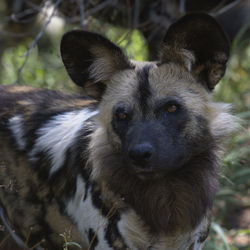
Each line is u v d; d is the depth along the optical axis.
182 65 6.45
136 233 6.29
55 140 6.90
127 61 6.58
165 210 6.29
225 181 8.78
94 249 6.47
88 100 7.36
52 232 6.98
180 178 6.33
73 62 6.66
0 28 12.52
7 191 7.11
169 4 11.17
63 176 6.72
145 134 6.00
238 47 11.14
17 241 7.43
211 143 6.38
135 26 9.52
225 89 11.07
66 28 11.88
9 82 12.25
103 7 10.46
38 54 13.23
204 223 6.60
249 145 9.48
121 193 6.30
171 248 6.41
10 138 7.18
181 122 6.20
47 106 7.35
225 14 11.88
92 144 6.45
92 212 6.41
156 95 6.21
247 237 8.91
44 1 10.27
